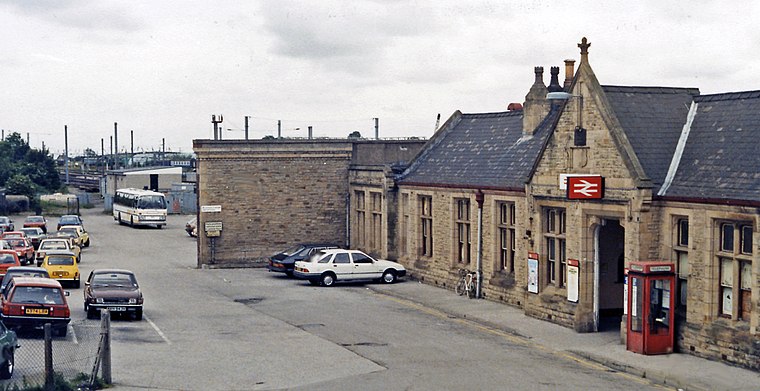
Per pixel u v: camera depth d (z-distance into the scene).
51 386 19.33
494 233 35.50
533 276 31.19
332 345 26.64
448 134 43.69
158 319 31.05
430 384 21.50
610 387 21.36
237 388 20.98
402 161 51.69
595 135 27.59
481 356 25.08
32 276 31.28
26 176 104.88
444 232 39.47
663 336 24.81
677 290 25.44
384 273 41.56
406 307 34.69
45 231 67.94
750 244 23.19
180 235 70.69
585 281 28.39
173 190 100.06
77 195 106.62
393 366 23.64
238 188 48.53
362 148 51.03
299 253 44.09
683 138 27.36
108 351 20.94
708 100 27.89
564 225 30.11
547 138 30.19
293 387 21.14
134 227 78.00
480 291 36.31
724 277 24.02
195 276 44.81
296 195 49.31
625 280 26.00
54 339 25.97
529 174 31.31
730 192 23.50
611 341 26.89
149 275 44.91
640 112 27.91
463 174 38.56
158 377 21.91
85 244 59.78
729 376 22.06
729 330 23.42
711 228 24.02
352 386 21.25
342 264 41.03
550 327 29.25
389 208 44.19
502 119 40.62
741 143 25.02
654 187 25.88
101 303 29.83
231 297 37.38
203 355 24.80
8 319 25.38
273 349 25.91
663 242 25.67
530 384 21.53
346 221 50.06
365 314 32.91
